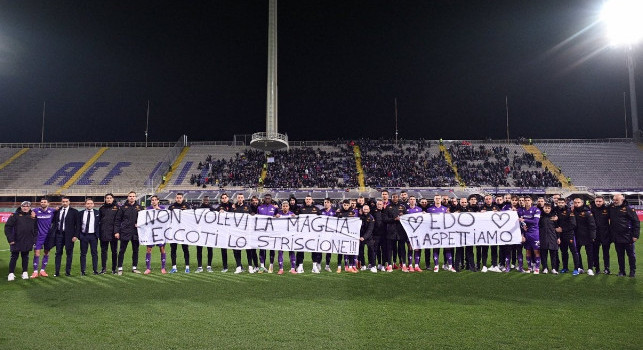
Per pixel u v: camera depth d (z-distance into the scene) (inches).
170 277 400.8
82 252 416.5
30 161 1828.2
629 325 241.6
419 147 1866.4
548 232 414.3
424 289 339.0
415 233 434.3
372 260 432.1
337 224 434.9
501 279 383.2
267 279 387.2
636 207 1349.7
